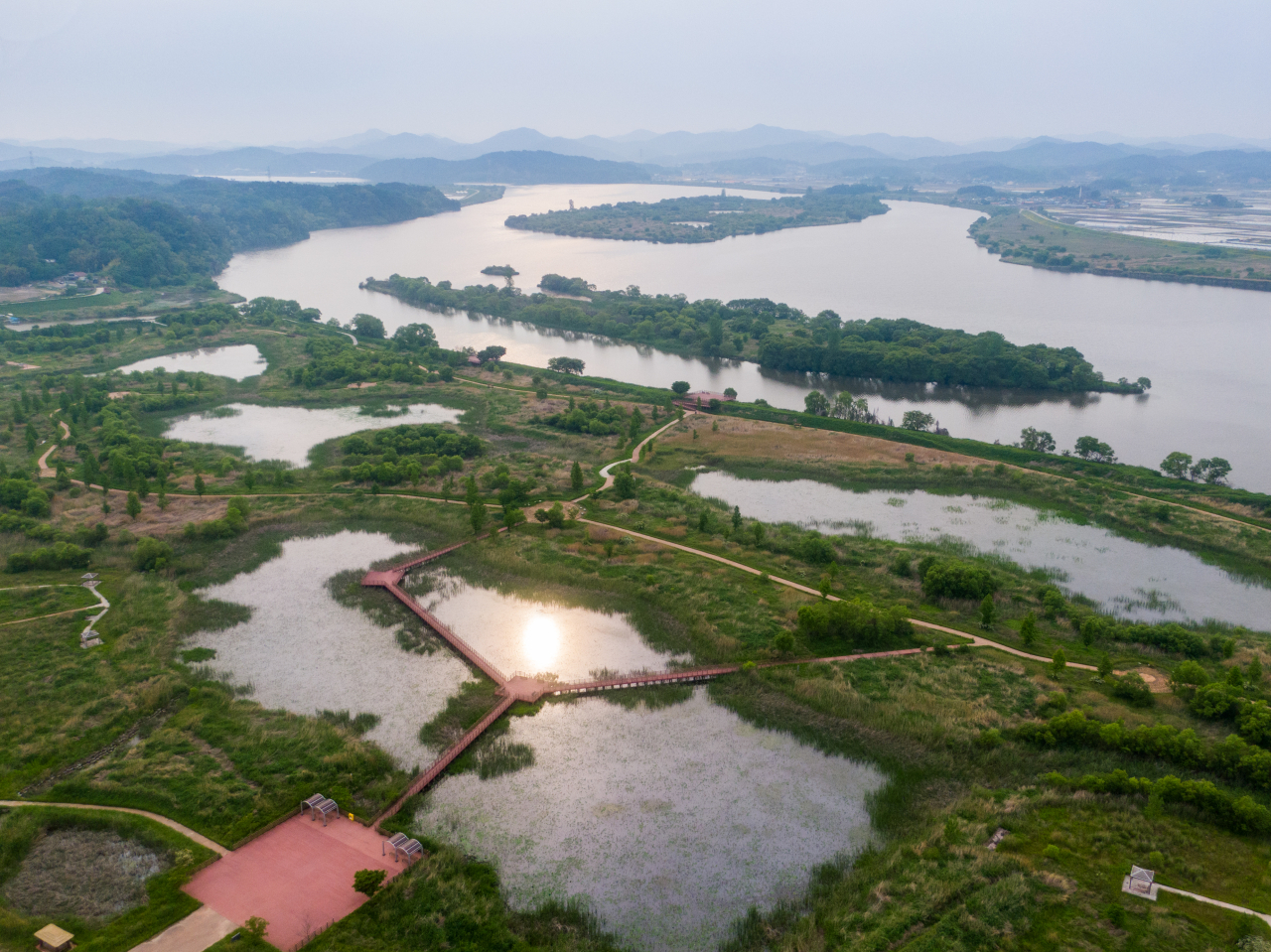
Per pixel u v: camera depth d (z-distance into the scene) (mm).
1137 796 92312
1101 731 101000
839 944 77062
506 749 107250
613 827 94062
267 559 163250
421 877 84688
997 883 81375
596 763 104750
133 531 170625
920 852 87500
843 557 157000
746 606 138875
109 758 103438
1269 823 85125
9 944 75625
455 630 136500
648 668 124812
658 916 82188
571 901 83875
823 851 90625
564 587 148875
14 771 100250
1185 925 74500
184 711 114312
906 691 114938
